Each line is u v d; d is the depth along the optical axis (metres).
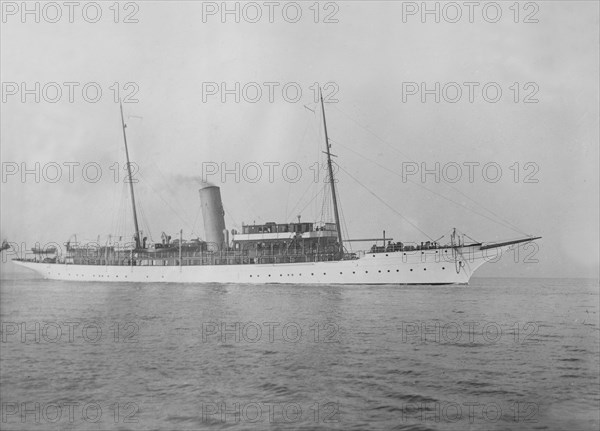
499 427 7.91
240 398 8.98
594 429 7.94
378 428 7.81
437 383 9.32
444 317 14.02
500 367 10.22
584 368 10.09
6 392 8.98
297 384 9.21
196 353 11.01
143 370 10.16
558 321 12.94
